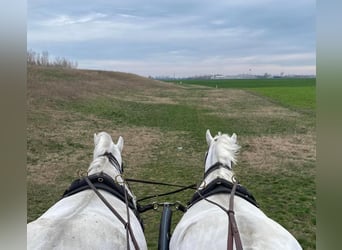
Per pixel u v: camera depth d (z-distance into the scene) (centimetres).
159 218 784
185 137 1808
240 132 1923
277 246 253
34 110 2170
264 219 295
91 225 285
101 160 423
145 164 1270
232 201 319
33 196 907
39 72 4219
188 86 6694
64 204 337
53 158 1290
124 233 299
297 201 884
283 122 2302
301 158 1341
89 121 2128
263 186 1005
